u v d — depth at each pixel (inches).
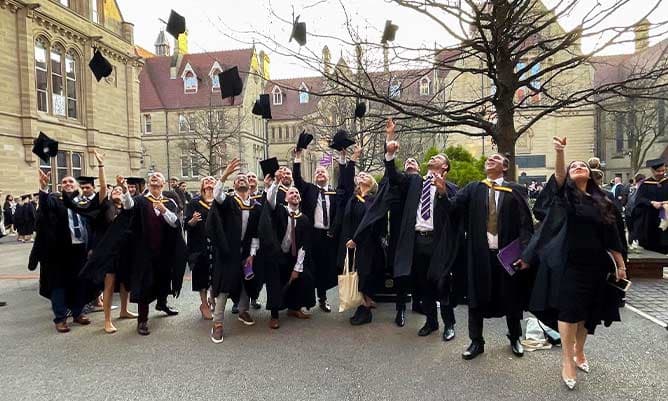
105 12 1183.6
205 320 260.1
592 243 160.2
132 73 1278.3
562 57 701.3
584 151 1594.5
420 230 219.3
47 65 992.2
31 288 359.6
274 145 2230.6
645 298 285.9
